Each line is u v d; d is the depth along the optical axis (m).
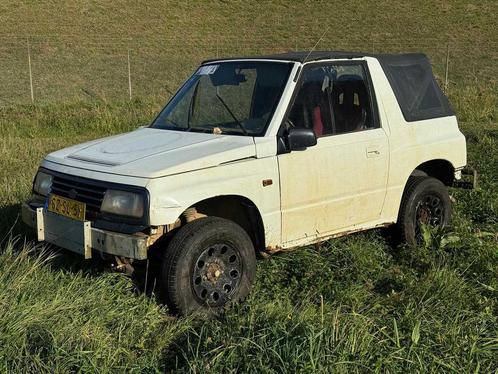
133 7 41.88
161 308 4.49
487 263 5.36
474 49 32.19
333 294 4.87
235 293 4.67
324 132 5.26
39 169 5.10
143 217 4.26
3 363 3.62
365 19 39.78
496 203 7.21
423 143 6.00
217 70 5.62
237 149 4.68
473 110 15.68
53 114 15.37
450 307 4.64
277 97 5.05
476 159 9.84
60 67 26.33
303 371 3.54
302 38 36.12
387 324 4.36
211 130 5.13
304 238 5.17
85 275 4.95
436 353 4.00
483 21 38.75
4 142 11.63
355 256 5.56
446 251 5.80
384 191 5.70
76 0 42.16
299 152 5.00
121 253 4.30
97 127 15.00
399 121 5.84
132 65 27.30
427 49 32.59
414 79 6.16
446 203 6.34
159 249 4.66
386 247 5.99
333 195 5.28
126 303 4.49
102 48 32.22
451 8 41.62
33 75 24.19
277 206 4.91
